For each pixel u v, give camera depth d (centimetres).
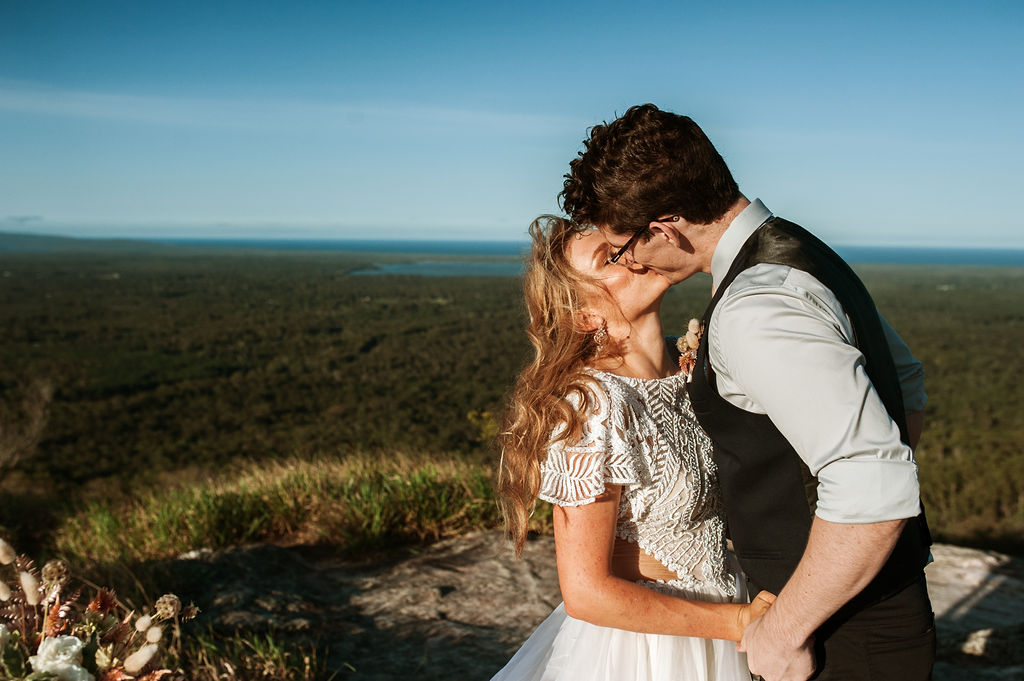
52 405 4684
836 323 86
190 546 293
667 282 107
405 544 293
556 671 111
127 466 3075
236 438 3803
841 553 79
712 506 108
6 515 547
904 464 78
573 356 101
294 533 304
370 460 416
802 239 96
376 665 192
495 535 299
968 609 239
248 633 203
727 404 96
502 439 105
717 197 96
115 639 88
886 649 96
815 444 81
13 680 80
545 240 108
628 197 95
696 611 100
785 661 90
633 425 98
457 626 217
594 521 96
